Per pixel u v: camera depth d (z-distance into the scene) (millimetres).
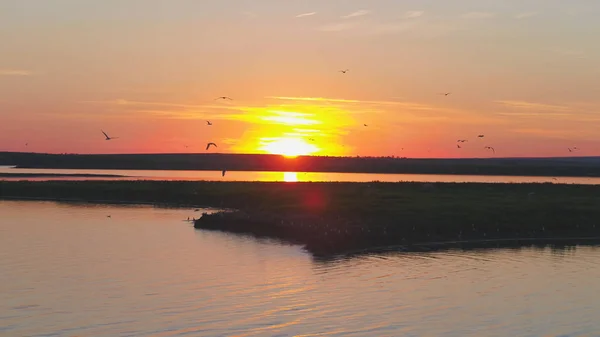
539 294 37344
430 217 62469
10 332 29469
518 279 41219
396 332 29734
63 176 170875
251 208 75375
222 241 55094
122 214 78750
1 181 118875
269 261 45969
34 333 29344
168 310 32938
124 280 39594
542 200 76750
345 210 66562
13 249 50656
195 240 55719
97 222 69500
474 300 35719
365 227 57344
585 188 97062
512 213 65750
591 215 66562
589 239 58938
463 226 60125
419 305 34469
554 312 33562
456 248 53031
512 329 30531
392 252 50438
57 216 75812
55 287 37688
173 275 41000
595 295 37188
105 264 44625
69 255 48062
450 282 40188
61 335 29078
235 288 37656
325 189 93062
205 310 33031
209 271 42406
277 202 79375
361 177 183000
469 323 31344
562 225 62312
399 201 73125
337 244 52281
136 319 31422
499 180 166375
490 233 59344
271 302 34594
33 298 35219
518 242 56688
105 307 33500
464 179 172500
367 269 43656
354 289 37812
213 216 67188
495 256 49531
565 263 47031
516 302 35375
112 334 29172
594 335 29781
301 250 50562
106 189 105250
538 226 61531
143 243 54031
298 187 99188
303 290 37344
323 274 41781
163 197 98500
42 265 44125
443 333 29766
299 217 63469
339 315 32312
